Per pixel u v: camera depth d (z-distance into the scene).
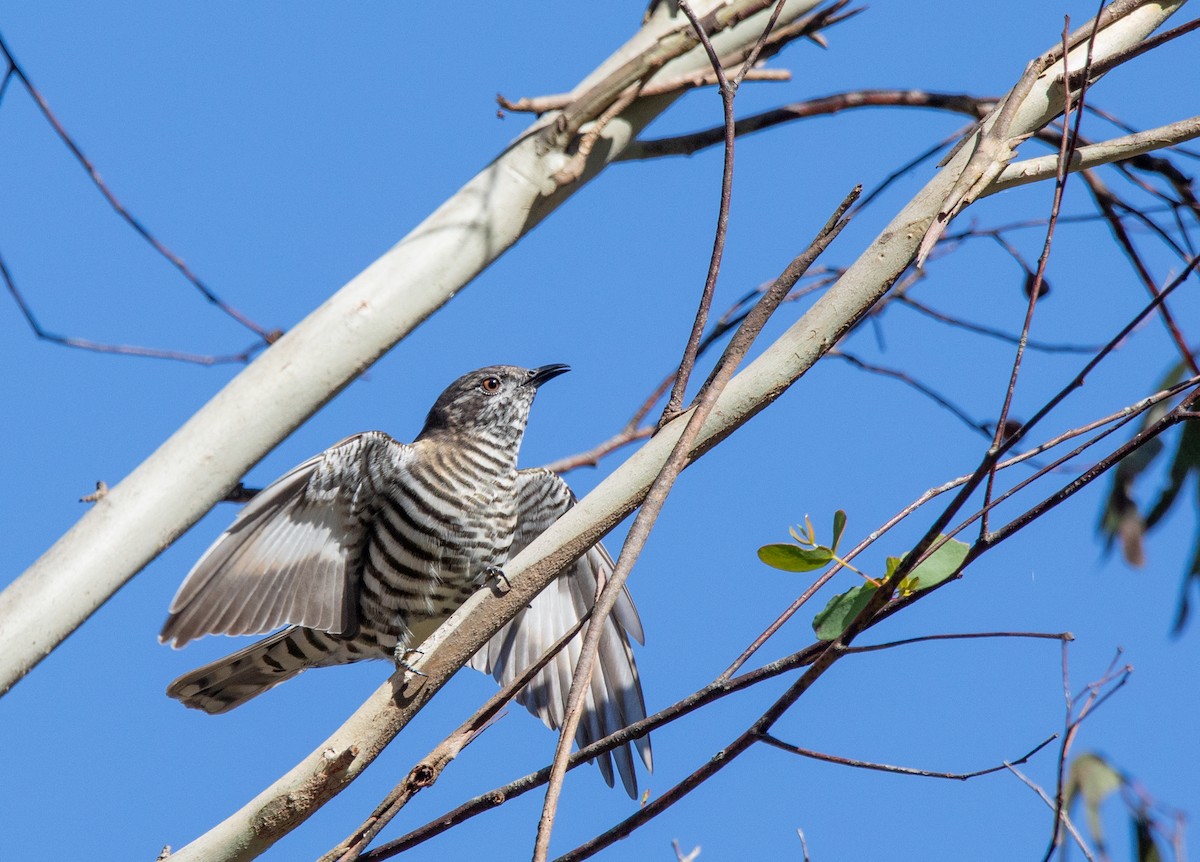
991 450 5.85
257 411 7.05
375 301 7.46
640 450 6.74
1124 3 7.68
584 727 10.80
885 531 6.70
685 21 8.55
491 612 6.83
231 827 6.70
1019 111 7.17
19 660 6.31
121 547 6.61
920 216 6.75
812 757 6.29
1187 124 7.05
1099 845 9.84
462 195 7.98
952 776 6.48
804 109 10.12
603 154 8.34
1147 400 6.11
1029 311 6.04
